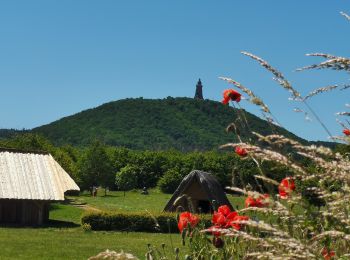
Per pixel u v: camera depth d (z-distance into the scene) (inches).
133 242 1205.1
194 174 1284.4
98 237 1323.8
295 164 80.0
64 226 1572.3
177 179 3759.8
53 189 1594.5
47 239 1222.3
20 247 1061.8
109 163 3604.8
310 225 80.3
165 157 4133.9
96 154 3592.5
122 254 81.7
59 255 979.3
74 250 1050.1
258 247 98.7
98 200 2898.6
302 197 82.6
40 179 1610.5
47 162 1675.7
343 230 77.5
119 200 2967.5
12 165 1616.6
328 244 78.0
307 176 79.0
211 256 120.6
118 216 1503.4
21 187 1556.3
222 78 89.7
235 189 85.3
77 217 1948.8
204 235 132.0
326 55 82.1
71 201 2625.5
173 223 1411.2
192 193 1298.0
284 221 83.7
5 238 1203.9
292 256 72.6
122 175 3873.0
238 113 98.7
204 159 3636.8
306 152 79.0
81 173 3535.9
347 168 75.4
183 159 3846.0
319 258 74.8
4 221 1541.6
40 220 1571.1
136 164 4158.5
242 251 113.0
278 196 84.8
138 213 1476.4
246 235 80.4
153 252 134.3
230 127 95.3
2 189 1526.8
